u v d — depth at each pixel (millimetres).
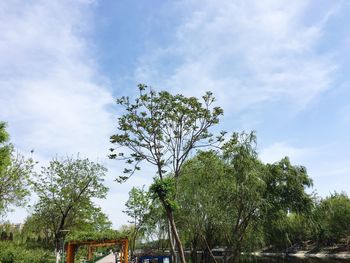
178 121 23766
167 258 30891
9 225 35312
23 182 27547
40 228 40062
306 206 26109
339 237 62562
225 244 30062
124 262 30375
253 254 26594
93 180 37906
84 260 37844
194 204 25938
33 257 28016
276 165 27266
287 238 26703
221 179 25781
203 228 27438
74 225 38688
